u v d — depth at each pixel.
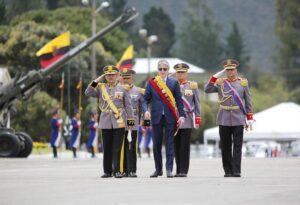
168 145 32.69
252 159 53.88
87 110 100.81
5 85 60.28
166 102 32.75
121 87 33.28
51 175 34.88
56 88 101.38
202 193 25.16
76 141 67.56
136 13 62.50
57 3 177.38
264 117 83.38
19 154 60.50
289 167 40.88
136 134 35.41
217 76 33.25
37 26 102.44
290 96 197.75
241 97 33.03
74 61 101.88
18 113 94.06
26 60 100.38
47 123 94.75
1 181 30.72
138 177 33.28
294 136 81.75
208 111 137.88
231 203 22.41
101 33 62.31
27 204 22.44
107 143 33.31
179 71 34.00
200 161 52.91
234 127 33.00
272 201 22.86
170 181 30.00
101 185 28.30
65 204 22.42
